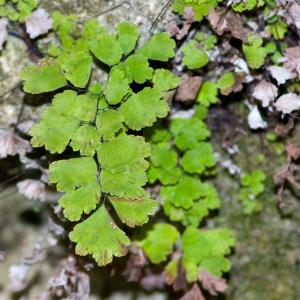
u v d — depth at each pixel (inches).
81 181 9.2
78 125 9.5
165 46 9.9
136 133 10.9
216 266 11.1
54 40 10.6
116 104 9.6
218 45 10.7
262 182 12.2
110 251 9.1
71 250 11.4
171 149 11.1
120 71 9.5
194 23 10.6
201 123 11.0
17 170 11.6
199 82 10.6
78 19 10.5
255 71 10.8
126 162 9.2
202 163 10.9
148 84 10.5
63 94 9.6
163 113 9.4
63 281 11.2
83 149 9.3
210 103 11.6
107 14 10.4
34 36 10.3
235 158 12.1
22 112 10.9
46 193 11.6
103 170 9.2
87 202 9.1
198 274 11.1
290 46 10.8
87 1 10.4
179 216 11.0
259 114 11.1
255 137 11.9
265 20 10.6
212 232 11.3
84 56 9.7
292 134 11.6
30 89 9.6
